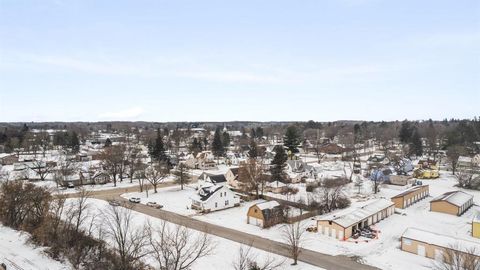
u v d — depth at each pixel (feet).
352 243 141.79
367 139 593.83
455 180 290.35
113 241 128.98
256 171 230.68
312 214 181.16
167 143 550.77
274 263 119.85
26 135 541.75
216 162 412.98
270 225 165.07
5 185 148.56
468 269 101.19
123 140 606.55
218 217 182.70
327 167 330.13
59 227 134.51
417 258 126.72
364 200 216.74
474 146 432.25
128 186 272.31
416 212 192.85
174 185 273.75
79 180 280.31
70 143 517.14
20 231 129.59
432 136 483.92
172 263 98.53
